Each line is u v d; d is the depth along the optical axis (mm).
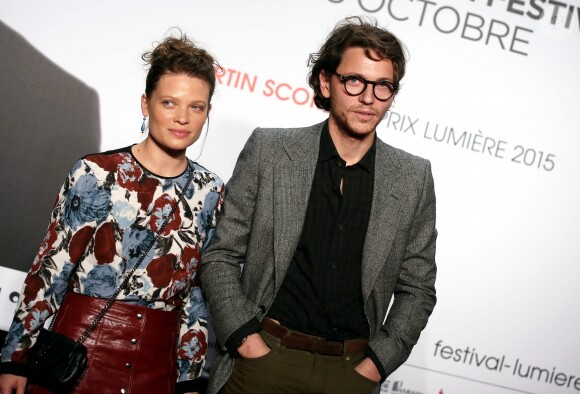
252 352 1766
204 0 2898
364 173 1854
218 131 2900
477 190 2990
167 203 1749
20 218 2857
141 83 2887
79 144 2875
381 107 1764
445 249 2984
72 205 1656
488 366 3020
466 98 2975
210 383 1853
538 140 3006
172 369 1771
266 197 1830
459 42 2969
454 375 3006
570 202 3033
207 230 1868
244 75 2916
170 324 1766
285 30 2930
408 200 1860
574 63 3016
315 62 1986
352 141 1812
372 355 1816
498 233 3006
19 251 2857
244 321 1770
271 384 1749
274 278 1797
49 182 2871
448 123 2971
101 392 1618
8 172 2840
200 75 1753
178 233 1753
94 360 1624
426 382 2996
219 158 2902
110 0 2869
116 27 2873
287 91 2934
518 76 2992
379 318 1862
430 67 2957
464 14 2971
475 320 3008
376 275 1800
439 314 2998
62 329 1646
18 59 2838
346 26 1843
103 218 1672
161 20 2887
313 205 1826
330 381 1766
